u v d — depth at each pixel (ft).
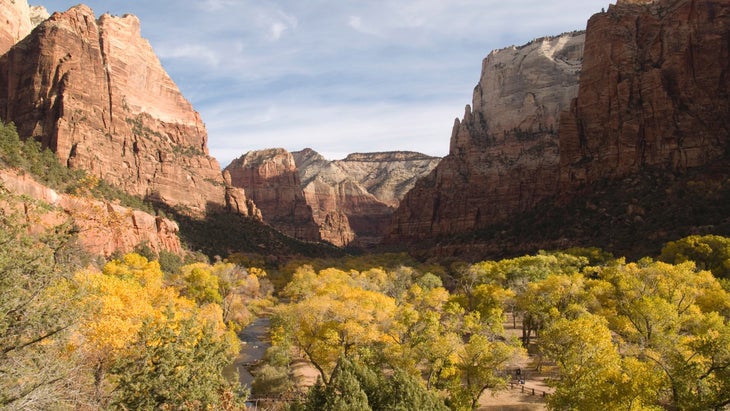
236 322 234.79
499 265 268.82
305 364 175.42
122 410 65.36
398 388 89.15
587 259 264.11
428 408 88.33
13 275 50.11
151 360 71.20
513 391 132.87
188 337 76.43
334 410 79.56
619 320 139.03
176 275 253.03
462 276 273.13
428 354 121.90
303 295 258.78
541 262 239.50
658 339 116.98
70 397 55.01
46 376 49.90
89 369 67.00
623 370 91.66
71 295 58.95
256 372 159.33
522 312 185.68
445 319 191.93
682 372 79.51
